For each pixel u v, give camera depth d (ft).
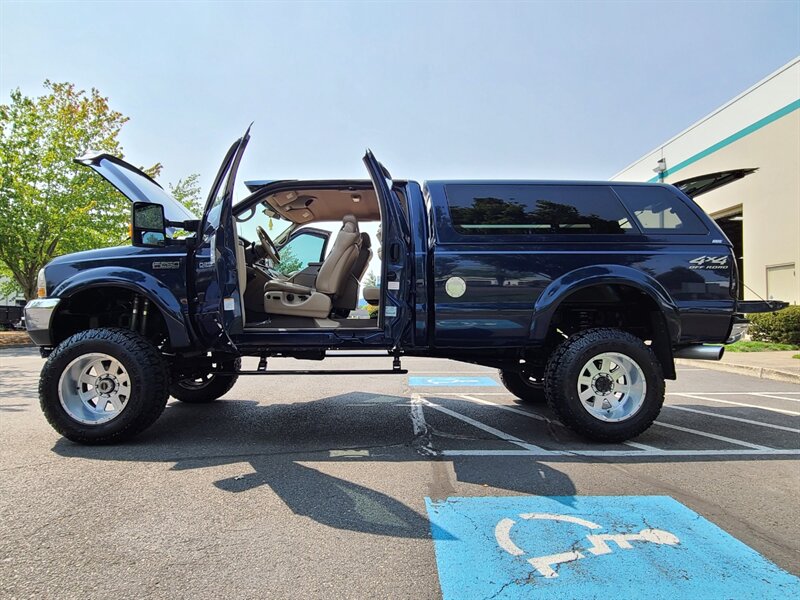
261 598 6.57
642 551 7.84
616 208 14.90
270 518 9.03
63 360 13.41
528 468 11.88
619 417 13.89
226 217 14.17
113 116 70.85
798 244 42.88
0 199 61.05
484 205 14.84
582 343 13.96
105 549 7.84
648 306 14.89
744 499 10.00
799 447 13.76
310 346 14.38
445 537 8.30
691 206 14.98
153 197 15.39
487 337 14.28
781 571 7.27
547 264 14.26
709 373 31.40
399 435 14.99
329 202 17.97
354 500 9.87
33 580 6.95
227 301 13.99
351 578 7.06
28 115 64.69
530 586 6.84
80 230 65.31
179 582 6.93
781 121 44.50
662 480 11.07
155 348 14.03
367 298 17.74
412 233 14.80
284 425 16.20
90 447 13.44
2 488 10.40
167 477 11.12
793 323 41.04
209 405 19.52
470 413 18.20
